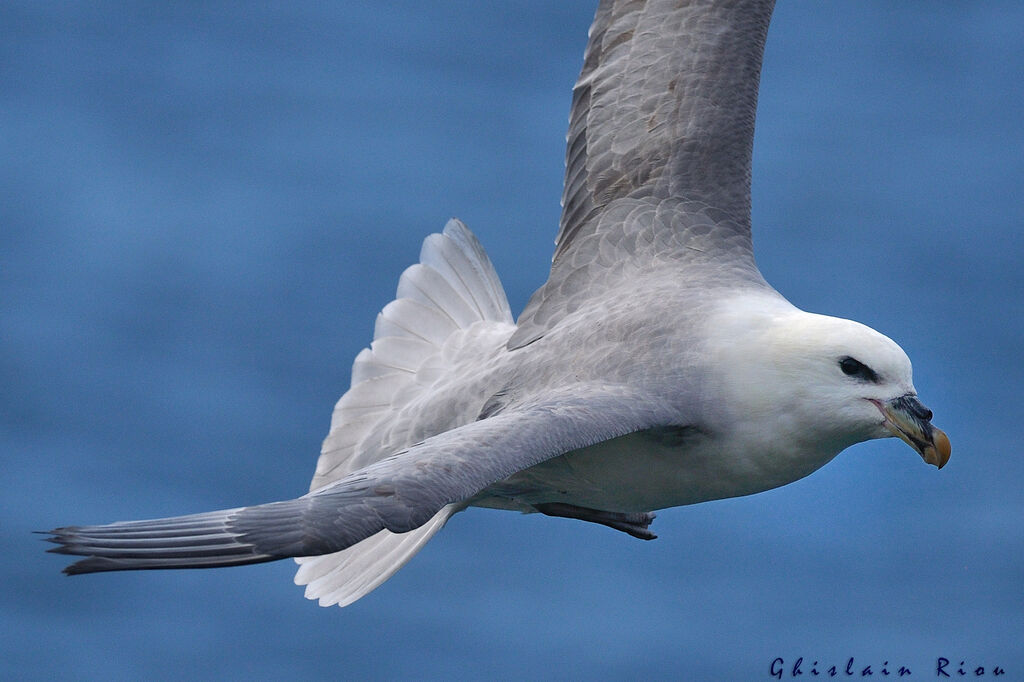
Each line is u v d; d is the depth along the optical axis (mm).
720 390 10875
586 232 12242
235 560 8750
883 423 10703
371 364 12945
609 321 11273
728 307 11203
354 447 12531
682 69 12562
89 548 8586
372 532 8953
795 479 11227
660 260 11867
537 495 11711
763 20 12758
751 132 12469
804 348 10805
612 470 11180
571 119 12781
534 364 11281
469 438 9695
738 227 12117
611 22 12805
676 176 12250
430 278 13336
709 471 11062
